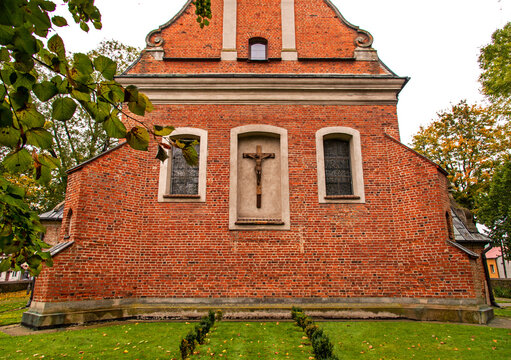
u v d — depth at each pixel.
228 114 12.13
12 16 1.90
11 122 2.05
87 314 9.34
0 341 7.50
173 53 13.05
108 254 10.17
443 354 6.67
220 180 11.45
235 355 6.47
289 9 13.72
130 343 7.32
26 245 2.93
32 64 2.07
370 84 12.40
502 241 27.75
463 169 32.09
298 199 11.34
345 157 12.25
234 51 13.06
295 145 11.88
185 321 9.79
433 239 10.47
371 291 10.56
